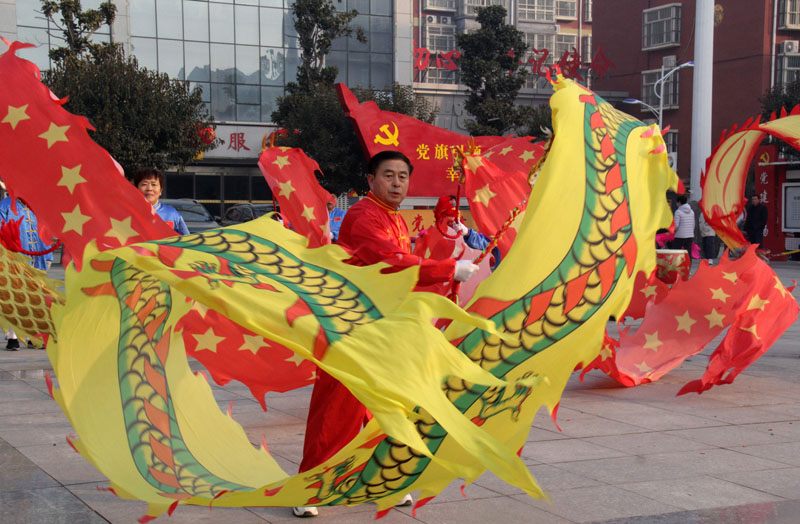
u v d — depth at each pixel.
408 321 2.63
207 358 4.37
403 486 3.05
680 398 5.98
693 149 24.92
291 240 3.01
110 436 3.00
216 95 30.50
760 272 6.12
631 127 3.64
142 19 29.36
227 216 22.02
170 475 3.08
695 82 24.77
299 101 26.05
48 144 3.59
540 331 3.18
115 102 21.84
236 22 30.52
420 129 6.80
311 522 3.49
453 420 2.49
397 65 32.28
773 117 6.01
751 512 3.60
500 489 3.93
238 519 3.53
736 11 35.16
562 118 3.44
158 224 3.69
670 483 4.00
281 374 4.54
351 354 2.54
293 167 5.45
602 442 4.77
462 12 53.12
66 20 23.30
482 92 28.78
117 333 3.16
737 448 4.64
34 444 4.59
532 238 3.21
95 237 3.62
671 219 3.59
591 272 3.30
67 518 3.46
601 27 41.91
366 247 3.56
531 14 53.72
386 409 2.46
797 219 21.56
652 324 6.90
